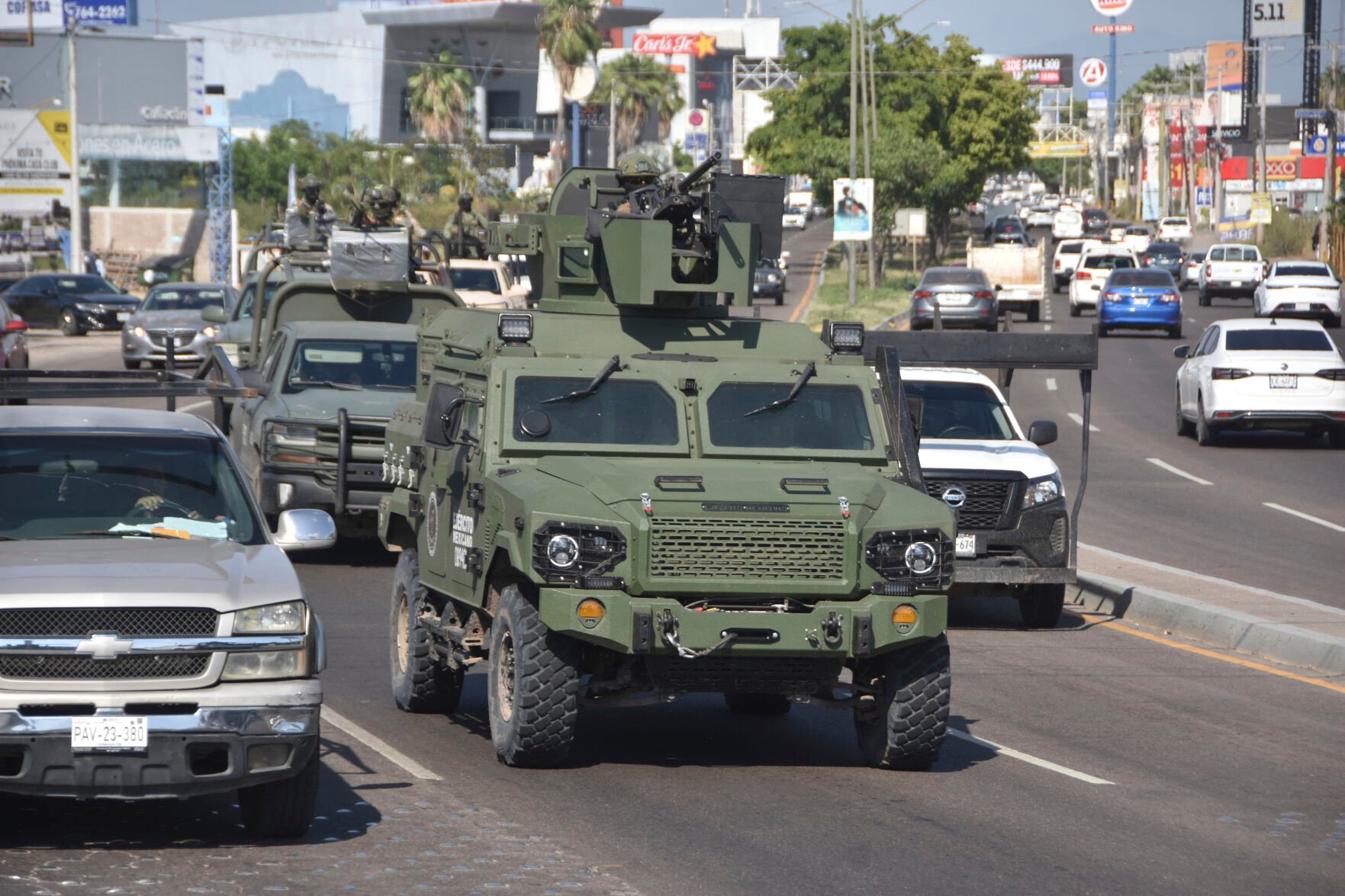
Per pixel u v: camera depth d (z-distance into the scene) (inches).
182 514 798.5
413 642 1049.5
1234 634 1391.5
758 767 930.7
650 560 868.0
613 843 754.2
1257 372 2758.4
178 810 797.9
